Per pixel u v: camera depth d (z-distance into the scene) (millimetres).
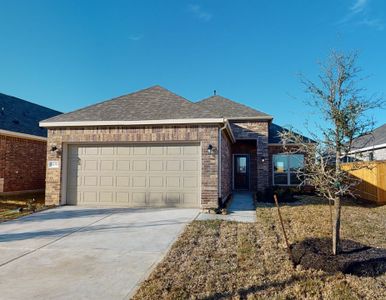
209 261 5371
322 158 5625
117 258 5625
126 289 4270
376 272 4801
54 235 7348
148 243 6594
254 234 7207
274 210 10539
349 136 5410
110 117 11469
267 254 5695
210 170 10672
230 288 4254
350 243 5949
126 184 11312
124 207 11086
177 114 11297
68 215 9711
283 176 17266
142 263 5348
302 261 5109
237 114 16812
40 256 5781
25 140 15938
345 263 4793
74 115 11883
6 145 14719
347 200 13914
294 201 13070
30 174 16250
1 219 9234
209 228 7730
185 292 4121
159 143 11242
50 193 11477
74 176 11641
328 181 5496
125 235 7277
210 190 10602
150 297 3979
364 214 9984
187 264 5203
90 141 11461
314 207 11234
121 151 11453
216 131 10812
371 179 13125
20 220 9086
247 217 9453
